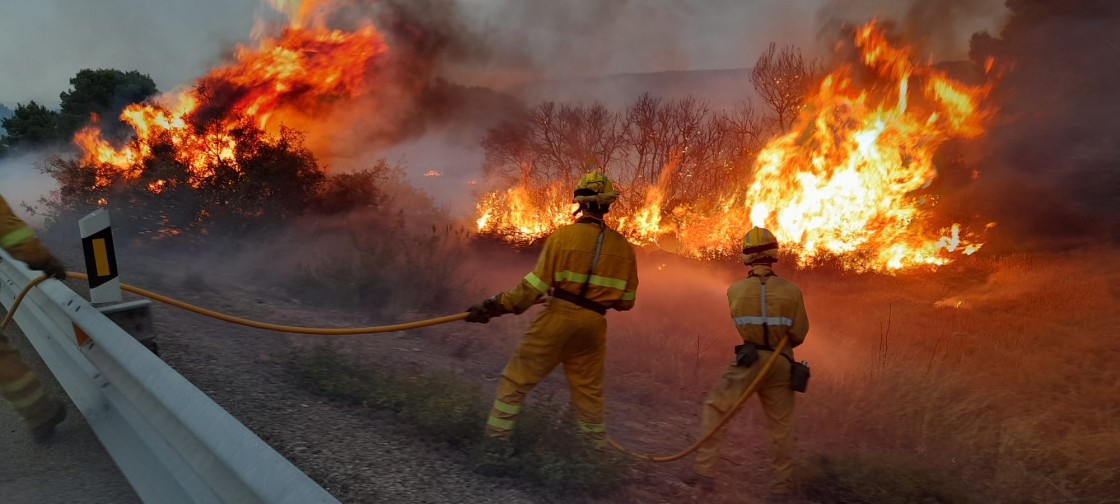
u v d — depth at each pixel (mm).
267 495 1754
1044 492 4758
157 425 2549
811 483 4527
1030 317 11289
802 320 4418
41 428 3422
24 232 3385
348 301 7840
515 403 4043
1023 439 5363
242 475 1869
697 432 5512
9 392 3311
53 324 4012
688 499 4074
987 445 5375
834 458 4816
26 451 3350
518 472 3738
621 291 4160
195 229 9898
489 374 6160
